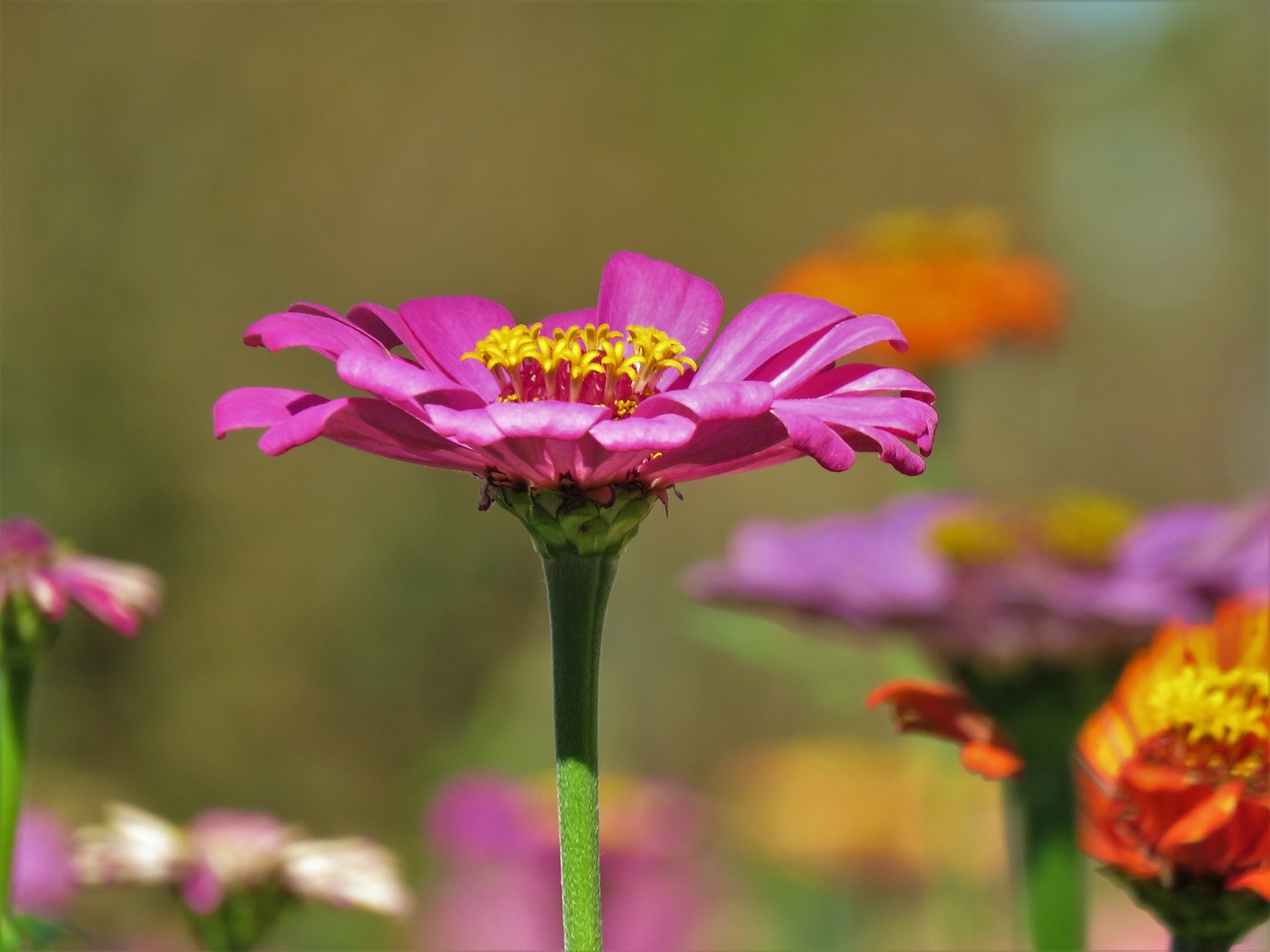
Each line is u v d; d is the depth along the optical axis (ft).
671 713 24.89
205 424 27.71
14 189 27.84
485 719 19.75
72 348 27.04
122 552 26.35
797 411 4.28
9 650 6.46
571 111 34.58
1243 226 41.47
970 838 12.22
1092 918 13.17
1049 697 6.84
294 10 31.37
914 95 39.09
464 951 14.02
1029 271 13.62
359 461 28.12
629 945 13.44
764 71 36.86
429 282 32.22
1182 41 42.98
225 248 29.45
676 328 5.45
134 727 25.14
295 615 26.96
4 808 6.47
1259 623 5.84
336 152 31.35
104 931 15.07
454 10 33.45
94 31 29.40
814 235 36.83
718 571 8.90
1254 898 5.10
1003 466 33.45
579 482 4.57
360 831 25.17
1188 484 38.68
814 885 15.87
